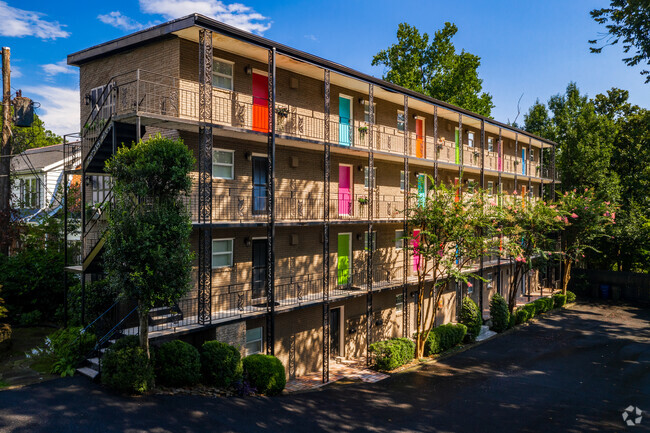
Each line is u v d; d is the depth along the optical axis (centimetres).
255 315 1509
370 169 1942
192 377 1245
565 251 3275
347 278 2058
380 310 2184
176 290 1143
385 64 3816
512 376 1792
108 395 1114
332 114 2020
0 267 1727
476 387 1653
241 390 1336
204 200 1386
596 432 1291
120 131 1370
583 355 2106
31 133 3045
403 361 1884
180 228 1141
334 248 2005
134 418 1022
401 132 2402
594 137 3797
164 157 1147
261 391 1402
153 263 1102
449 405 1469
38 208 2375
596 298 3625
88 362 1259
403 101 2309
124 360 1129
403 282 2070
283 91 1794
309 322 1827
